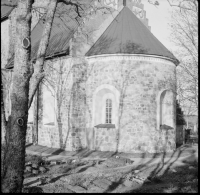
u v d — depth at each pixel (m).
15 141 8.07
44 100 21.19
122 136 18.14
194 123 29.08
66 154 17.64
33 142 21.55
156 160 15.96
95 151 18.27
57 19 24.28
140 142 18.06
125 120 18.14
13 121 8.16
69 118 18.73
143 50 18.41
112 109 18.98
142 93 18.31
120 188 10.37
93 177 11.72
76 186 10.59
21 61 8.43
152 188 10.21
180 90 15.92
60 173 12.71
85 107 19.22
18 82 8.34
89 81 19.27
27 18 8.55
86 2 19.97
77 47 18.95
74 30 19.70
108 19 20.62
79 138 18.75
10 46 25.31
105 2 20.39
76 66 18.84
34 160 14.61
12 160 7.98
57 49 19.58
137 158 16.52
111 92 18.89
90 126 18.92
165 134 18.91
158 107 18.72
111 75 18.52
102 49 18.83
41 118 21.22
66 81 19.16
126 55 18.28
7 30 25.56
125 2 22.02
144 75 18.42
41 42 9.54
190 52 15.04
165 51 19.67
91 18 19.64
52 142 19.98
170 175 12.20
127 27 19.98
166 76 19.33
